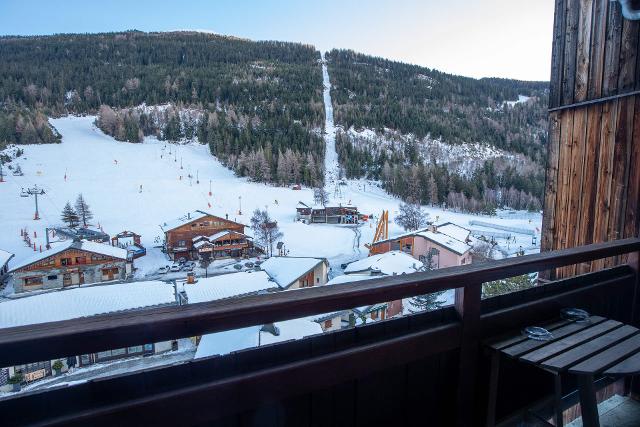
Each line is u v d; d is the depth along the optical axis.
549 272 3.31
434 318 1.39
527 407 1.76
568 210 3.09
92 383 0.88
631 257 2.15
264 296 1.04
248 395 1.02
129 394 0.91
